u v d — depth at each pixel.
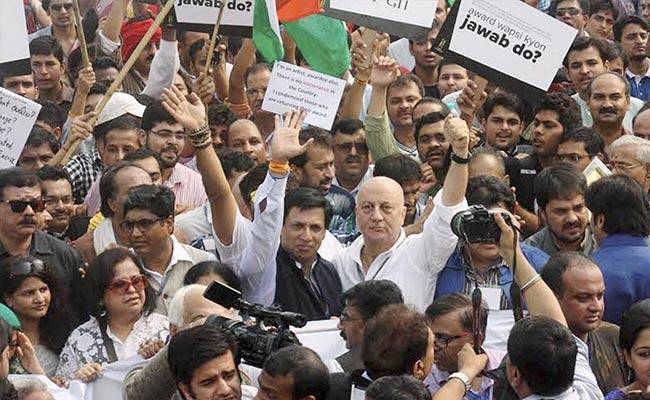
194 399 6.39
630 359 7.44
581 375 7.10
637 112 12.33
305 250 8.83
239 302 6.72
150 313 8.22
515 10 10.09
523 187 10.91
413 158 10.91
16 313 8.10
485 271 8.50
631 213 8.45
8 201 8.69
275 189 8.52
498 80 10.17
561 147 10.59
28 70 10.37
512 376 6.64
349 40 12.98
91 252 9.15
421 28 10.63
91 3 14.54
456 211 8.38
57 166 9.80
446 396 6.66
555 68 10.10
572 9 15.21
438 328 7.23
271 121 12.31
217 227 8.70
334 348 8.15
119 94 11.24
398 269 8.69
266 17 10.61
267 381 6.39
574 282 7.71
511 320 8.08
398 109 12.02
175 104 8.70
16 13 10.29
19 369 7.66
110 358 8.01
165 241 8.72
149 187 8.67
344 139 10.98
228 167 10.27
